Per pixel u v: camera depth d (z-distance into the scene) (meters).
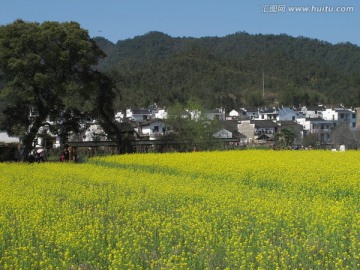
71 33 54.53
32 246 14.59
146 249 13.98
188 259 13.25
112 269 12.52
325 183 24.41
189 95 179.75
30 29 54.03
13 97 53.72
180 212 18.67
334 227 15.22
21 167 37.06
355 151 50.75
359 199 21.28
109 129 62.62
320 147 85.00
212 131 72.25
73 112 58.38
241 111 153.00
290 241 14.30
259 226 16.05
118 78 63.47
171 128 70.12
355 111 129.50
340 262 12.40
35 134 57.19
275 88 191.38
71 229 16.14
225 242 14.34
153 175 30.58
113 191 23.86
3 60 53.84
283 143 84.00
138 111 141.25
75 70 56.84
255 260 13.16
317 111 141.25
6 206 20.00
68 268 13.01
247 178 27.86
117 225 16.66
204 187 24.55
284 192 23.25
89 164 40.72
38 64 53.12
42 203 20.52
